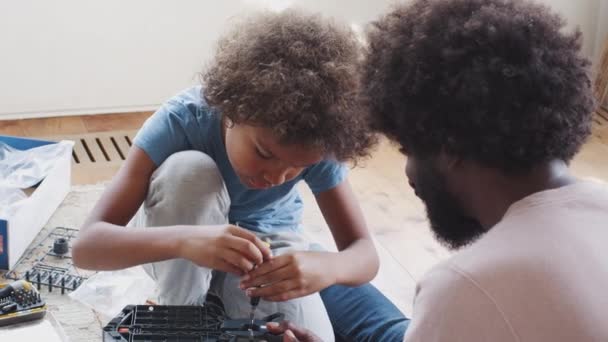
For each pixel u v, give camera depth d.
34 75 2.76
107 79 2.86
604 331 0.78
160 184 1.38
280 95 1.17
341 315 1.59
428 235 2.19
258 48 1.24
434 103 0.89
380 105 0.96
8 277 1.78
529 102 0.85
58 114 2.85
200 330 1.30
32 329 1.44
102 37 2.78
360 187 2.47
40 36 2.70
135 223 1.54
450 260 0.88
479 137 0.87
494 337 0.81
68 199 2.17
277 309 1.44
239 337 1.28
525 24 0.87
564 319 0.79
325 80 1.20
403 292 1.91
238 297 1.45
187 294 1.45
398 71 0.93
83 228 1.35
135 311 1.32
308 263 1.29
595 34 3.31
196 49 2.91
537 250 0.82
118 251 1.30
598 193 0.88
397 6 1.00
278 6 2.93
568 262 0.82
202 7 2.85
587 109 0.91
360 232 1.50
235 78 1.23
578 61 0.90
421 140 0.92
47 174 2.01
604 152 2.81
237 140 1.28
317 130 1.18
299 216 1.68
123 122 2.86
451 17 0.90
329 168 1.46
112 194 1.39
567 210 0.86
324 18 1.33
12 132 2.69
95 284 1.76
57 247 1.89
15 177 2.01
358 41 1.29
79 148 2.61
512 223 0.87
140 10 2.78
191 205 1.37
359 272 1.40
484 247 0.86
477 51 0.87
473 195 0.93
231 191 1.51
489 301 0.82
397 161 2.68
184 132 1.44
